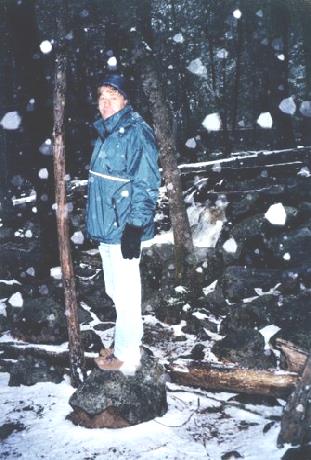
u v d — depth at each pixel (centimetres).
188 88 1803
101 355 323
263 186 723
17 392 347
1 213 981
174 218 486
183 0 1772
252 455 263
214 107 1889
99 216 293
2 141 1117
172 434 288
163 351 410
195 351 394
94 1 1026
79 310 496
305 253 546
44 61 598
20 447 279
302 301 446
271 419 300
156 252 551
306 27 1460
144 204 279
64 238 334
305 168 804
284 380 306
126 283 301
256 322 434
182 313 472
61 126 324
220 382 327
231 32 1756
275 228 577
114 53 870
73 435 289
